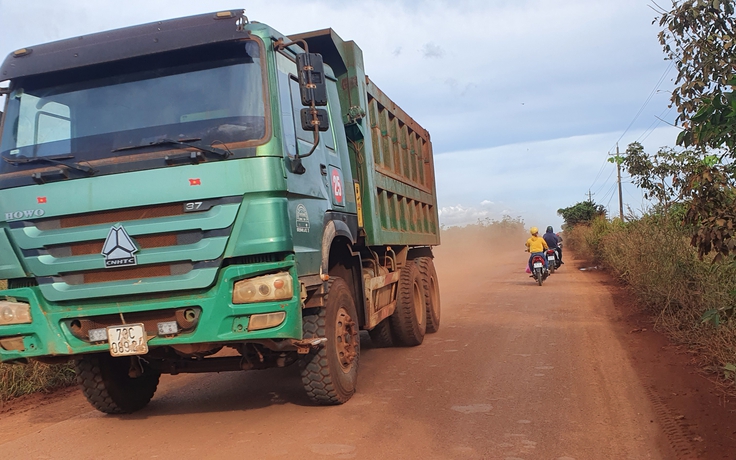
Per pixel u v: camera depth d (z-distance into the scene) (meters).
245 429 5.04
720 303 7.00
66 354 4.87
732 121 4.59
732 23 6.36
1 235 4.90
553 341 8.20
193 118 4.79
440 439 4.54
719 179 5.21
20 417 6.06
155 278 4.66
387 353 8.17
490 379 6.29
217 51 4.94
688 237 8.97
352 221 6.66
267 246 4.55
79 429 5.40
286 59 5.38
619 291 13.91
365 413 5.27
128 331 4.71
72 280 4.80
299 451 4.40
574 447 4.29
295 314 4.65
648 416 4.89
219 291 4.59
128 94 4.96
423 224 10.62
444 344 8.53
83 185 4.74
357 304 6.54
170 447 4.71
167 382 7.33
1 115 5.16
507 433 4.62
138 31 5.03
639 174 12.50
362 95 7.17
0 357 4.94
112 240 4.68
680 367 6.41
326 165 5.94
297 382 6.80
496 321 10.32
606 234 21.94
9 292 4.86
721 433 4.40
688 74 6.39
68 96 5.05
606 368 6.56
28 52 5.16
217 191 4.57
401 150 9.35
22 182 4.85
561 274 20.44
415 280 8.98
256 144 4.62
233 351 8.96
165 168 4.64
